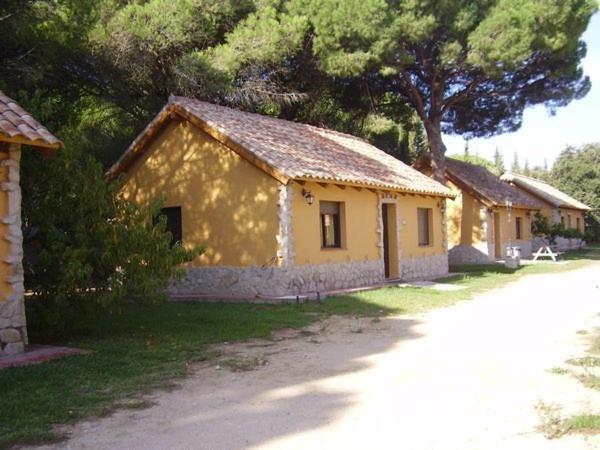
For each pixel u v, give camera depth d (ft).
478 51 69.97
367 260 57.06
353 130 96.07
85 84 61.62
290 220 47.09
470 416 17.88
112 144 71.10
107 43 57.16
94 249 31.24
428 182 69.77
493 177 114.93
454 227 97.25
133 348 29.35
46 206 31.78
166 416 18.93
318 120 90.12
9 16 43.91
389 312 41.22
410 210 66.39
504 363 24.75
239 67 67.67
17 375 23.48
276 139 53.72
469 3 72.49
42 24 48.85
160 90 66.49
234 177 49.39
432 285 58.54
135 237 31.91
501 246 102.68
